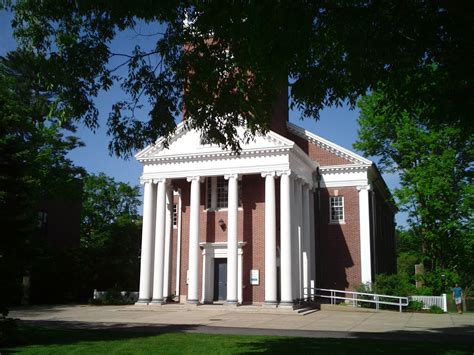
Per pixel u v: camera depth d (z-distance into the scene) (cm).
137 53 1302
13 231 1680
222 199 3541
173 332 1916
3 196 1680
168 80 1333
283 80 1232
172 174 3416
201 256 3434
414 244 4131
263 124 1421
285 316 2736
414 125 3866
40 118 4075
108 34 1245
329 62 1191
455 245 3875
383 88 1249
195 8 1185
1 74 3928
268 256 3062
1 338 1530
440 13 1021
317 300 3725
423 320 2561
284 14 998
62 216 4991
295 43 1024
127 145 1339
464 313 3195
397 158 4144
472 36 972
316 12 1040
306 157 3538
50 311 3167
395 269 6078
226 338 1678
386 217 5234
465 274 4594
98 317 2712
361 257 3744
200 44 1254
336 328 2133
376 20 1044
